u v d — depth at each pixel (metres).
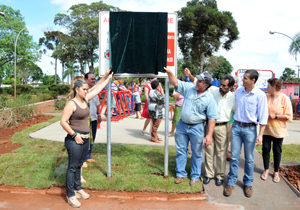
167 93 3.93
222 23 34.12
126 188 3.61
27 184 3.76
